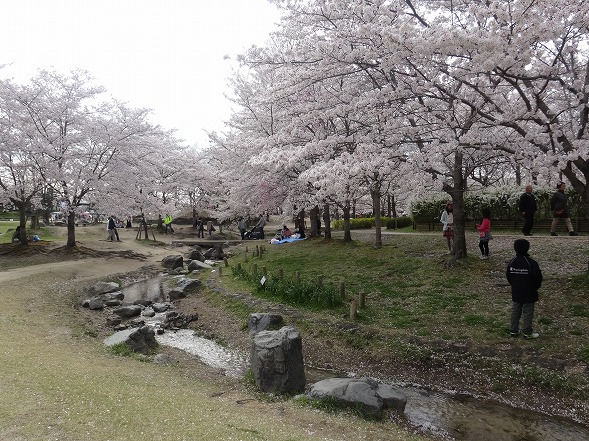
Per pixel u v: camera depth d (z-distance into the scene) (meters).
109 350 8.05
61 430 3.93
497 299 9.75
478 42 6.84
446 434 5.54
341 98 11.55
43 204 26.23
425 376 7.32
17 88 18.73
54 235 30.20
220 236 34.06
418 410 6.21
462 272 11.98
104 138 20.30
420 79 8.84
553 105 11.66
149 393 5.22
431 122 10.12
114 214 21.56
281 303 11.35
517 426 5.75
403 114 9.67
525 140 8.48
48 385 5.03
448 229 14.07
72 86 19.97
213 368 7.88
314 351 8.67
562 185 15.06
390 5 10.18
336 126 14.98
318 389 6.08
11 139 18.16
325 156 11.01
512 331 7.85
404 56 7.71
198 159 36.09
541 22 6.98
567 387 6.33
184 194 42.41
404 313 9.68
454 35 6.84
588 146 7.41
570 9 7.46
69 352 7.25
